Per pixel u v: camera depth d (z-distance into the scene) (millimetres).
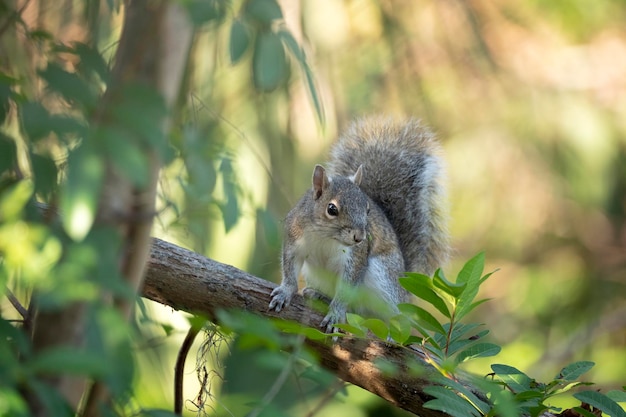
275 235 5762
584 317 21125
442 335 7352
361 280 11828
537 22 21328
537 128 20609
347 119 16781
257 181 12836
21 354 5207
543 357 18031
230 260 13062
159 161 5035
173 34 4957
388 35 17672
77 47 5234
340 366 8281
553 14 21219
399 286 12297
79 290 4270
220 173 5496
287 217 11969
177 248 8555
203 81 11688
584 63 21328
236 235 12992
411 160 13898
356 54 17234
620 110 21016
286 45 5152
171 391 11078
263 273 13406
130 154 4266
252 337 5371
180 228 6461
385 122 14281
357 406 13812
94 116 4523
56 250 4512
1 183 5328
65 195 4117
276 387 5156
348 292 6340
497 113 20500
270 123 13984
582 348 19594
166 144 4809
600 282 21531
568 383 7273
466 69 19797
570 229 21766
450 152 20391
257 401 5129
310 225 11562
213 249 12984
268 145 13844
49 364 4027
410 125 14211
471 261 6492
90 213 4105
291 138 14516
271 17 4926
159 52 4949
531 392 6727
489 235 21422
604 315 21172
